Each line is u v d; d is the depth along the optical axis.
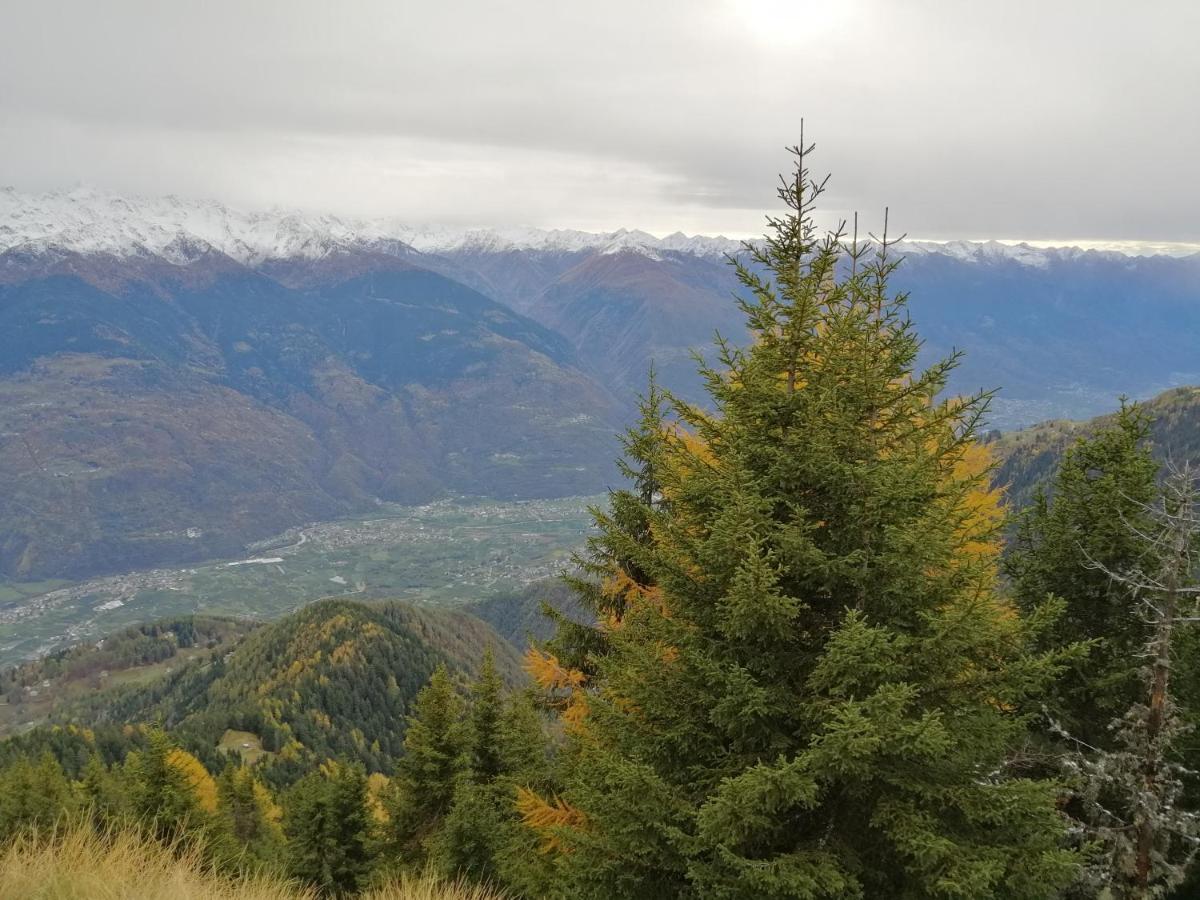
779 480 8.61
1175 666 12.72
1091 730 13.38
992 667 8.16
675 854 7.85
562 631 14.64
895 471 8.01
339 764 23.36
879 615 8.09
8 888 7.14
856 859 7.33
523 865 12.67
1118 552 13.28
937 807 7.59
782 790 6.93
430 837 20.20
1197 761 13.39
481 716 22.25
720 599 7.97
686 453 9.48
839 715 6.75
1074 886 10.61
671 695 8.53
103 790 30.25
